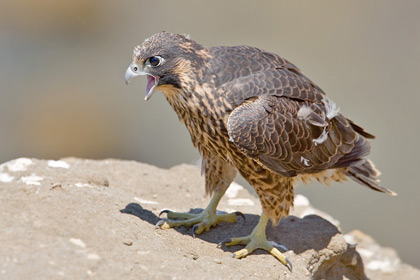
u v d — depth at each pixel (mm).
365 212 21656
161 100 26562
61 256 8391
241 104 10492
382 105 26172
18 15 31906
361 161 11445
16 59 29609
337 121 11398
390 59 28469
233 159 10766
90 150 25766
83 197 10078
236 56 10805
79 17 31891
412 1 30594
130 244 9148
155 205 11516
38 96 27594
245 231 11242
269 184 10734
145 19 31469
